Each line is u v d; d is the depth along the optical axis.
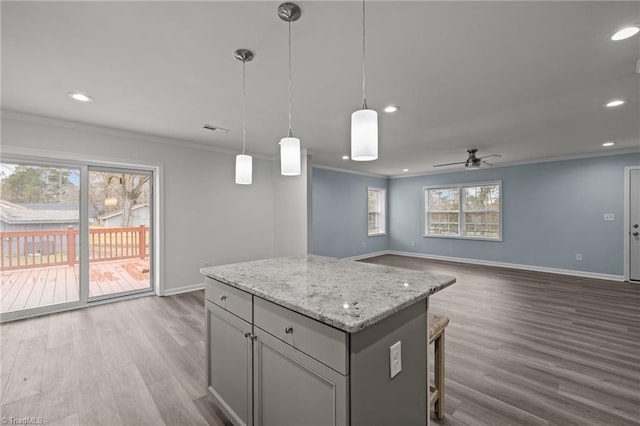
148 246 4.37
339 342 1.04
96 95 2.68
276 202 5.50
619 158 5.11
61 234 3.64
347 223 7.30
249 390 1.53
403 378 1.28
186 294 4.34
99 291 3.93
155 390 2.05
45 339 2.82
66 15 1.58
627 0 1.46
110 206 4.02
